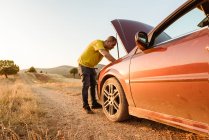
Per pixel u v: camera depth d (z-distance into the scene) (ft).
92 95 16.39
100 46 14.03
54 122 12.57
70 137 9.44
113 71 11.57
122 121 12.05
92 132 10.36
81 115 14.43
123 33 12.15
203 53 6.42
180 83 7.20
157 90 8.37
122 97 11.26
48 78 325.42
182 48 7.30
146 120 11.93
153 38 9.47
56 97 28.55
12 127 10.82
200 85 6.49
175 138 8.71
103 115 14.02
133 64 9.96
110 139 9.25
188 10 7.75
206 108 6.48
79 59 15.75
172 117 8.03
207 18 7.02
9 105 16.16
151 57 8.79
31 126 11.21
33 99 23.20
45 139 9.16
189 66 6.83
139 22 13.83
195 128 7.02
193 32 7.25
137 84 9.61
